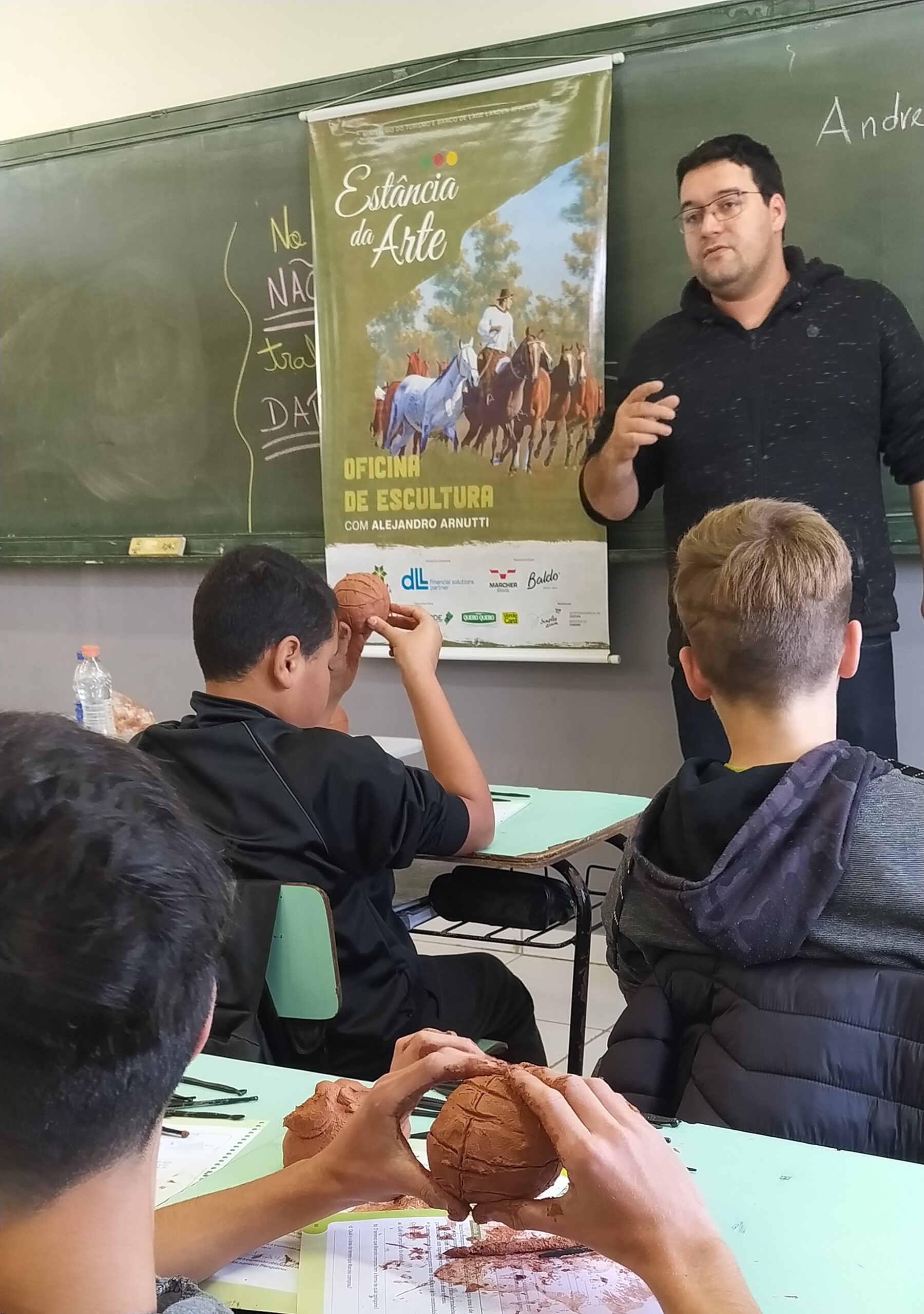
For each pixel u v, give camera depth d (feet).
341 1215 2.67
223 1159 2.97
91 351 13.41
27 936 1.47
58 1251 1.53
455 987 5.90
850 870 3.24
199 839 1.68
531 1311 2.30
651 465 9.68
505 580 11.14
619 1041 3.45
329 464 11.92
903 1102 3.04
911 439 9.02
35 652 14.33
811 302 9.07
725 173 9.14
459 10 10.94
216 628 5.26
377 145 11.29
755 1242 2.44
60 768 1.58
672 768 10.76
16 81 13.48
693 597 3.94
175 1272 2.43
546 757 11.32
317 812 4.85
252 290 12.37
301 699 5.39
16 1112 1.48
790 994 3.20
